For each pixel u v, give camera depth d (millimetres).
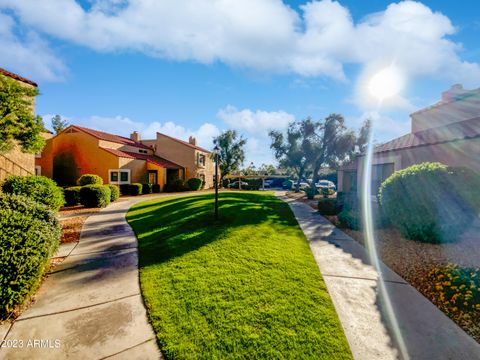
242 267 4426
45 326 2914
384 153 11883
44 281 4090
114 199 15180
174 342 2609
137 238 6668
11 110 6785
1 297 3021
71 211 11250
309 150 23312
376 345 2568
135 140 31703
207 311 3129
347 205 10352
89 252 5531
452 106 12859
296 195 21672
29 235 3453
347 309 3217
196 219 8211
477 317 3021
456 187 5566
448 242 5648
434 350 2504
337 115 22297
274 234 6645
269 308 3174
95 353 2486
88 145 22828
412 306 3301
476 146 8133
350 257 5109
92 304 3391
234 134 33438
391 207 6500
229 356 2410
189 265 4551
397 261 4867
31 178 9203
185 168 29281
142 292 3693
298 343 2572
